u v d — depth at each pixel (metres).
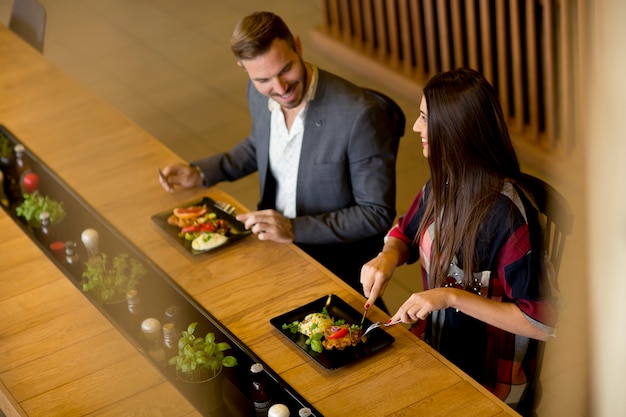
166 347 2.11
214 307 2.27
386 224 2.58
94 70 5.74
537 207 1.93
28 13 4.27
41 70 3.83
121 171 3.03
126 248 2.59
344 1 5.57
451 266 2.06
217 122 5.05
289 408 1.92
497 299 2.03
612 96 0.50
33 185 2.97
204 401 1.98
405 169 4.45
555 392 2.57
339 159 2.58
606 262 0.53
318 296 2.29
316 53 5.85
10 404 1.99
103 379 2.03
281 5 6.39
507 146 1.92
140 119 5.13
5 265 2.56
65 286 2.43
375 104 2.57
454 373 1.94
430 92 1.90
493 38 4.63
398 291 3.59
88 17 6.53
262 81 2.41
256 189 4.41
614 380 0.55
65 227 2.86
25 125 3.38
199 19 6.30
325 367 1.95
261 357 2.05
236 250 2.53
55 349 2.16
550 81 4.16
